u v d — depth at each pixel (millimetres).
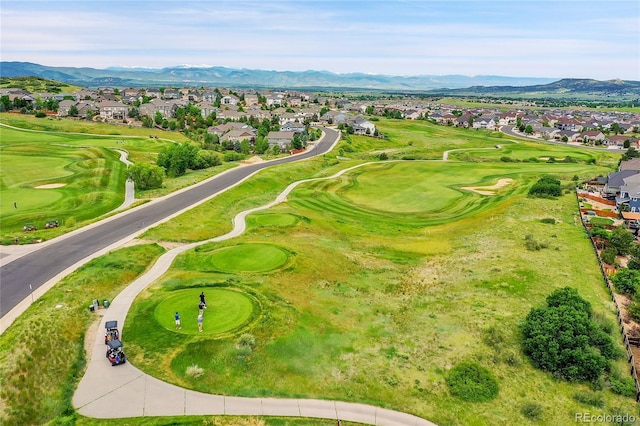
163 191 87062
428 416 29750
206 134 164500
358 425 28562
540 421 29703
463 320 42000
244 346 34219
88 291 42406
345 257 57406
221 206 77812
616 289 49875
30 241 56312
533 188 91688
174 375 31406
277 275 48250
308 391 31391
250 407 29359
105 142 141500
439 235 69625
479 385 32500
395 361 35406
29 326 34625
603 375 33781
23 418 27422
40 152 115375
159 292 42594
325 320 40594
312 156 141500
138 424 26969
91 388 29859
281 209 78875
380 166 124000
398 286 50438
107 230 61906
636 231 69562
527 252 59562
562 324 36719
